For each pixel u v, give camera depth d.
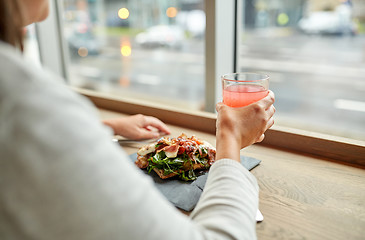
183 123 1.32
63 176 0.34
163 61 7.08
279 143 1.09
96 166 0.35
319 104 3.32
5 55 0.36
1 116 0.34
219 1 1.30
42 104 0.34
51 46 2.15
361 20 2.28
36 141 0.34
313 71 4.18
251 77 0.88
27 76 0.35
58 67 2.22
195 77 5.85
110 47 7.46
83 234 0.35
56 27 2.14
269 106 0.73
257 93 0.77
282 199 0.77
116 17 4.66
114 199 0.36
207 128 1.25
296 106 3.33
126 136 1.14
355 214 0.71
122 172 0.38
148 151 0.93
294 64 4.35
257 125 0.68
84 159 0.35
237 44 1.44
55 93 0.35
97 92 1.73
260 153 1.04
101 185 0.35
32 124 0.34
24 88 0.34
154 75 6.11
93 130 0.37
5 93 0.34
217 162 0.59
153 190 0.42
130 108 1.50
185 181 0.85
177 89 5.17
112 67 6.80
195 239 0.42
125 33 6.67
